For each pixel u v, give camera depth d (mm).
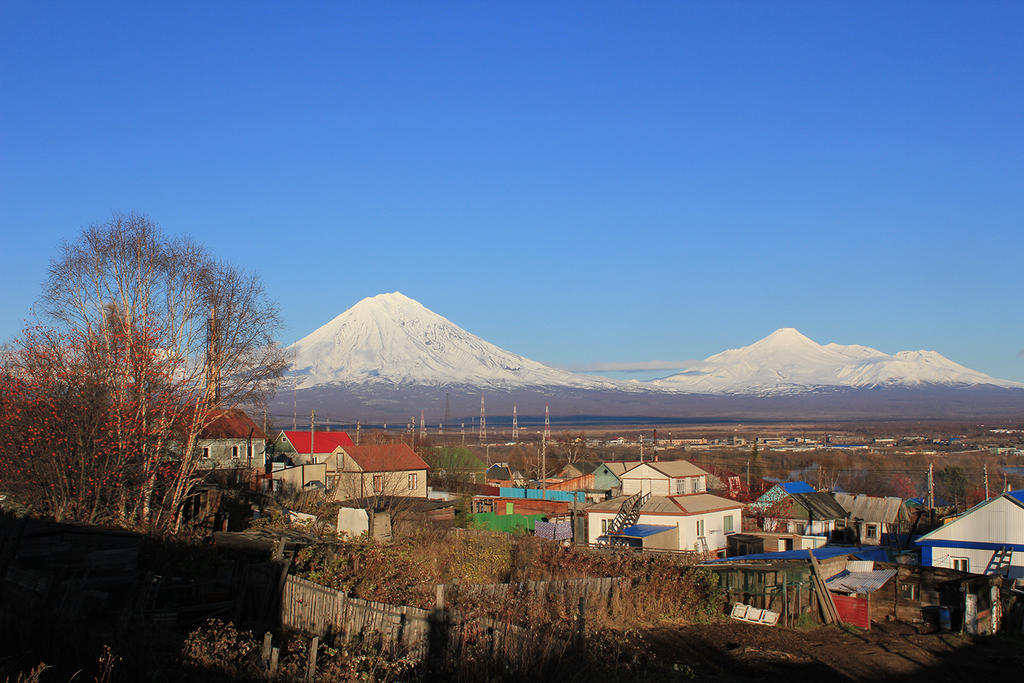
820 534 52375
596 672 17188
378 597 20766
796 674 21125
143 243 34688
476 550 28031
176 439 34719
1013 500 38469
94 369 31359
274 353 37906
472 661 16031
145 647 14242
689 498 48688
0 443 29078
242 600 19484
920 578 30906
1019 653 25328
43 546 18562
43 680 12602
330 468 60156
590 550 30703
